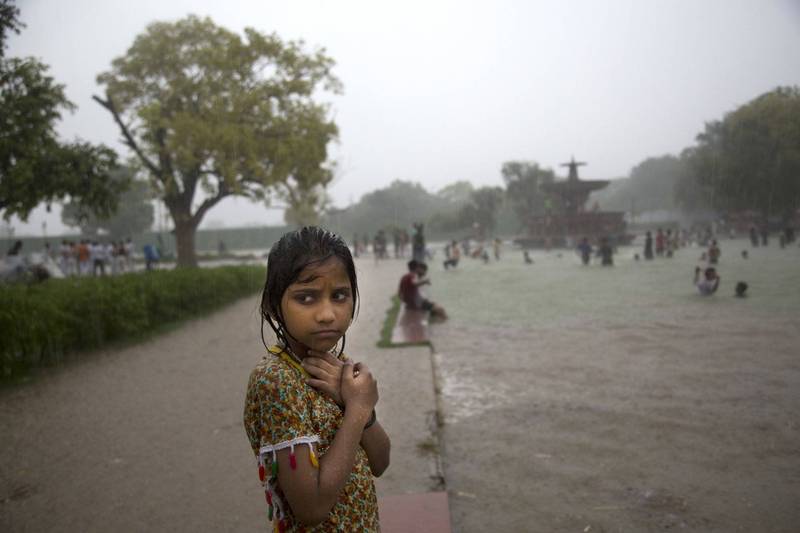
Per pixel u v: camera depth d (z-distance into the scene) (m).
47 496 3.50
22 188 12.37
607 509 3.06
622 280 15.02
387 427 4.32
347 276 1.21
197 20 24.25
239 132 22.50
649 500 3.13
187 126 21.95
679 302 10.28
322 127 24.52
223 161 22.38
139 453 4.13
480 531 2.91
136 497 3.41
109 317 8.89
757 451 3.68
